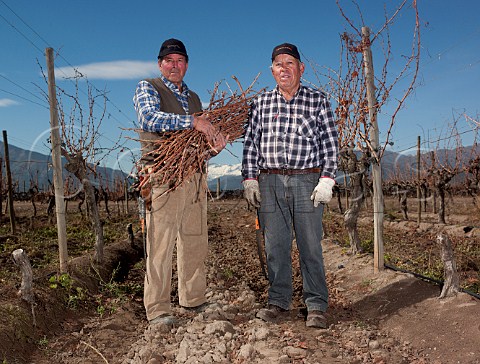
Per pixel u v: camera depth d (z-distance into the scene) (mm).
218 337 3463
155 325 3770
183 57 3885
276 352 3084
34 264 6477
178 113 3912
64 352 3441
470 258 6930
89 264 5609
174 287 5289
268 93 3912
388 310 4094
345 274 5500
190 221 4180
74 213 15586
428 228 11383
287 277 4047
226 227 13016
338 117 5758
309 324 3764
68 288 4562
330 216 12719
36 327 3688
